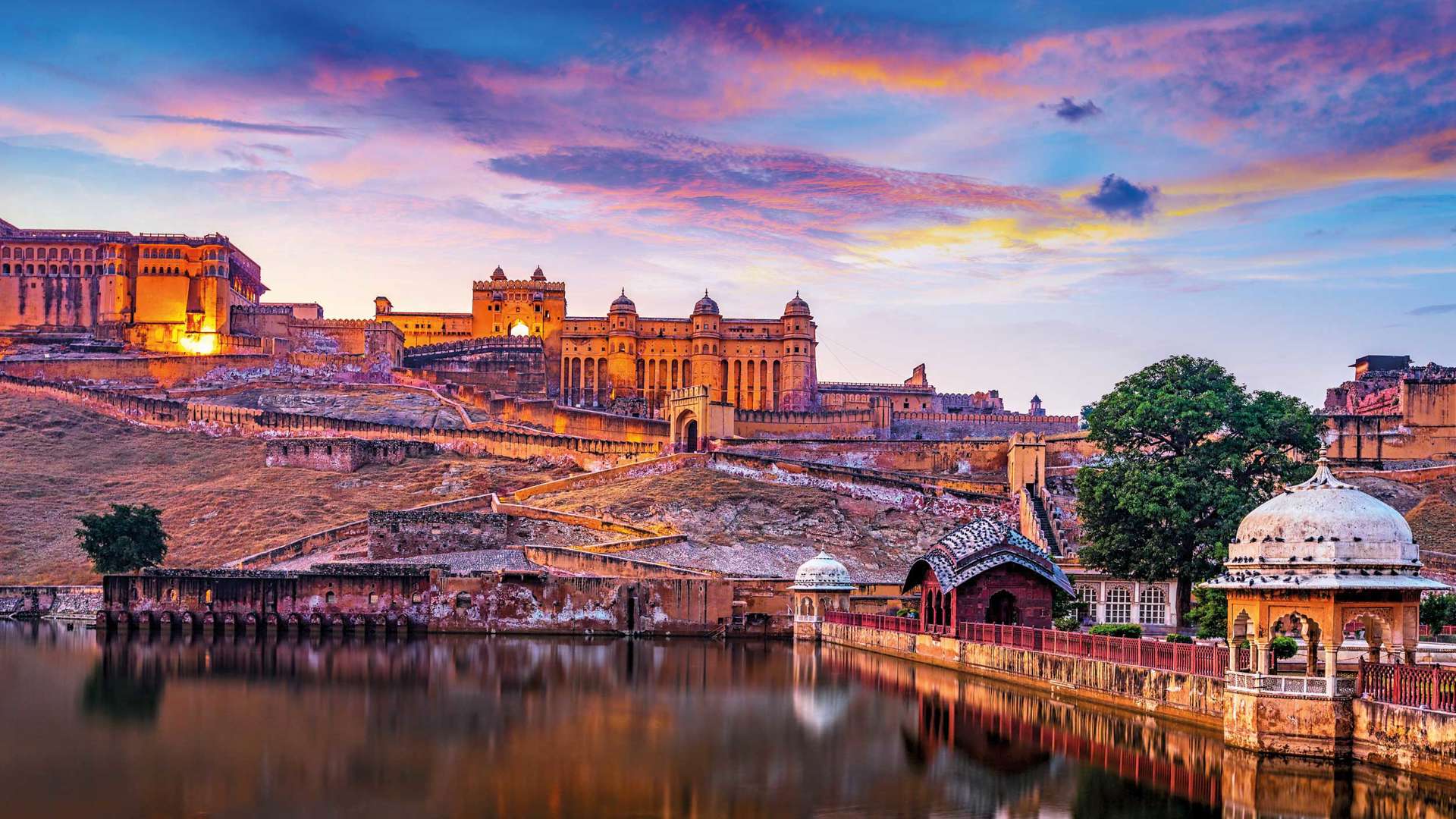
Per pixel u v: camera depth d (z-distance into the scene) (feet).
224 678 171.53
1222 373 219.41
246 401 457.27
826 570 253.44
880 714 141.08
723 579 262.26
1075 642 147.43
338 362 492.95
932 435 459.32
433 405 458.91
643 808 97.30
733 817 94.32
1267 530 105.91
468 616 257.96
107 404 435.53
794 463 358.23
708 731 130.31
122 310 525.75
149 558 288.71
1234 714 107.34
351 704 147.64
